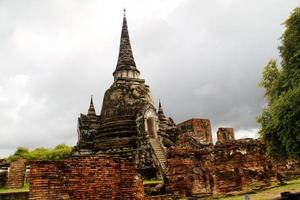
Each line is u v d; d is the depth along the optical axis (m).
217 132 34.53
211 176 17.64
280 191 15.90
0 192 18.22
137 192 9.59
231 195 16.70
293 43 13.41
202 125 32.66
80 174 8.96
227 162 18.28
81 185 8.88
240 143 18.92
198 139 25.05
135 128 30.72
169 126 36.19
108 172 9.38
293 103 11.81
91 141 33.38
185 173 17.47
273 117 12.80
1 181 24.14
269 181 18.61
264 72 15.07
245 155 18.69
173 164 18.05
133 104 32.28
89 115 35.41
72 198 8.66
